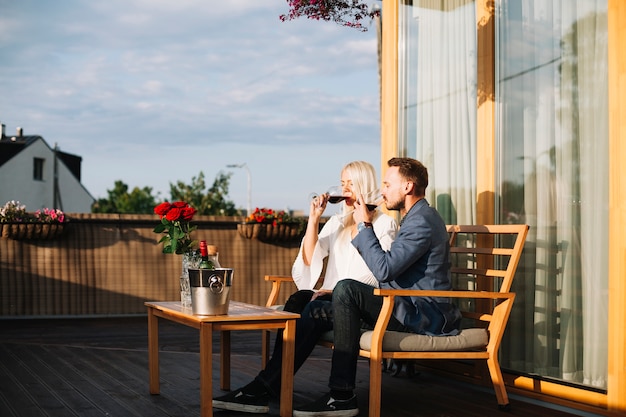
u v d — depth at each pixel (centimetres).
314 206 360
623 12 302
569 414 312
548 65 340
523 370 349
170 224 332
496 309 319
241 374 405
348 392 300
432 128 417
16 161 3259
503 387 316
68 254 687
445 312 308
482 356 313
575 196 325
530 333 346
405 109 438
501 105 368
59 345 518
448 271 318
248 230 713
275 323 296
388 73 450
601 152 314
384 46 455
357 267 343
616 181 301
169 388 361
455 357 306
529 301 347
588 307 318
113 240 700
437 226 313
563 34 333
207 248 311
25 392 350
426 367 409
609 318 302
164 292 711
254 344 536
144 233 708
